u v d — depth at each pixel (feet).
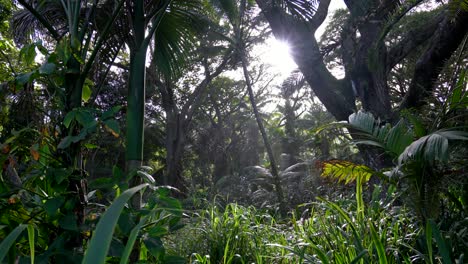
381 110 26.68
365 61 26.91
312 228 14.34
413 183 12.56
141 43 13.52
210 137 81.15
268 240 15.29
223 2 31.76
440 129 12.59
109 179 8.86
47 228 8.05
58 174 7.78
